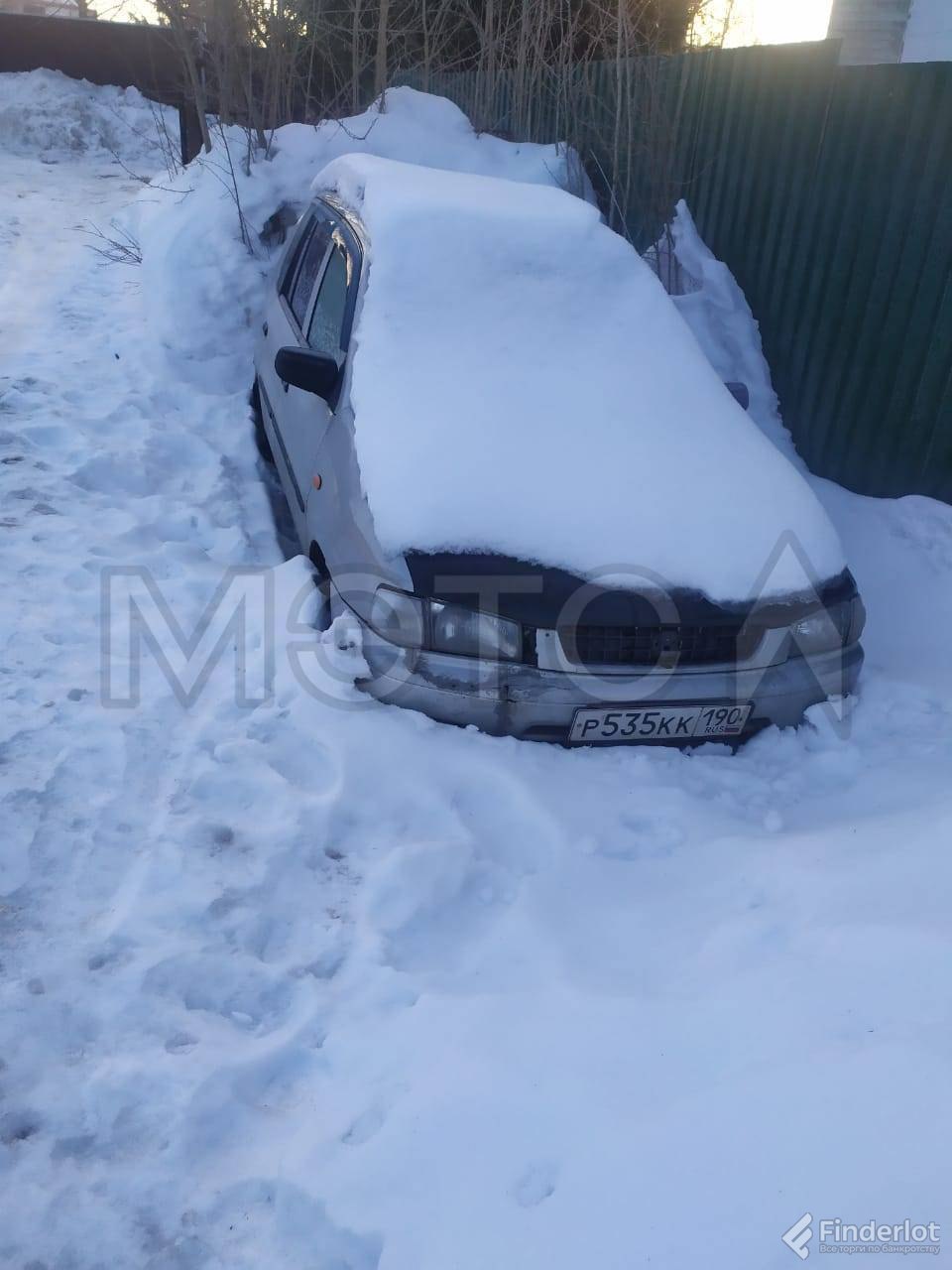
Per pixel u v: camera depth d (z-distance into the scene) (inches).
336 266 185.6
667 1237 70.9
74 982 99.8
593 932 108.0
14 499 194.1
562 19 355.9
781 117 239.5
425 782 126.5
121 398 245.3
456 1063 91.2
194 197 306.5
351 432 150.4
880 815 122.4
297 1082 94.3
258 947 106.9
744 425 159.5
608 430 147.5
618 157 307.3
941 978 87.0
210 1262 78.5
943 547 189.5
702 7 311.7
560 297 166.4
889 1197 68.0
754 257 254.1
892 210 202.2
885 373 207.2
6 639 151.9
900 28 313.7
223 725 137.1
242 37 335.6
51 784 124.6
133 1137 86.7
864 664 167.2
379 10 358.9
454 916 112.5
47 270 358.0
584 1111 83.6
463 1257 74.7
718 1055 86.7
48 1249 78.3
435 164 320.8
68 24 703.1
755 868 114.3
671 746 136.8
